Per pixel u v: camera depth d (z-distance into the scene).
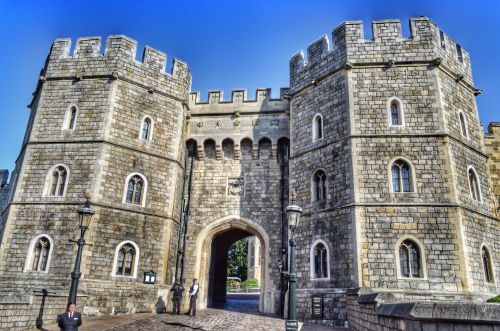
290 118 20.05
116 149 18.36
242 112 22.42
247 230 21.00
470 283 14.22
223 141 22.27
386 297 9.10
